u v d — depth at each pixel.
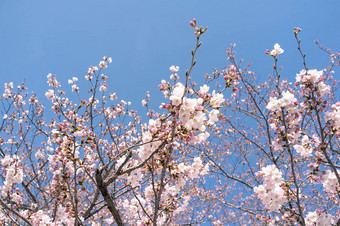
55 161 4.03
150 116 7.76
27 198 7.41
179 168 3.39
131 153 3.68
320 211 4.86
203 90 3.16
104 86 7.80
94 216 7.04
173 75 6.52
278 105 3.88
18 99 8.84
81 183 3.84
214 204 10.00
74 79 8.18
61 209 4.78
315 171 4.15
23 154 8.45
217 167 8.57
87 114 7.31
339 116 3.83
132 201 4.48
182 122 3.02
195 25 2.75
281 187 4.29
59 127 3.53
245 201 10.45
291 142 3.88
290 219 5.80
